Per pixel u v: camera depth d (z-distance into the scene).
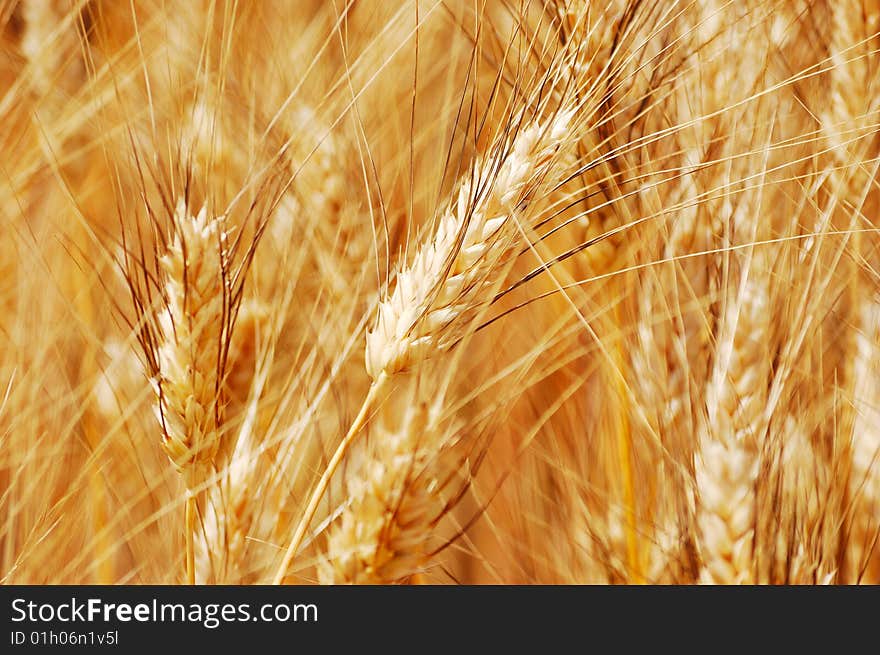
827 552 0.68
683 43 0.71
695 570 0.68
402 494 0.66
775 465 0.67
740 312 0.67
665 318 0.72
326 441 0.72
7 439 0.71
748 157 0.71
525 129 0.66
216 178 0.69
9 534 0.70
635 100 0.70
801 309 0.68
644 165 0.71
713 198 0.69
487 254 0.65
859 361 0.72
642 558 0.72
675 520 0.71
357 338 0.71
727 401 0.66
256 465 0.68
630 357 0.72
